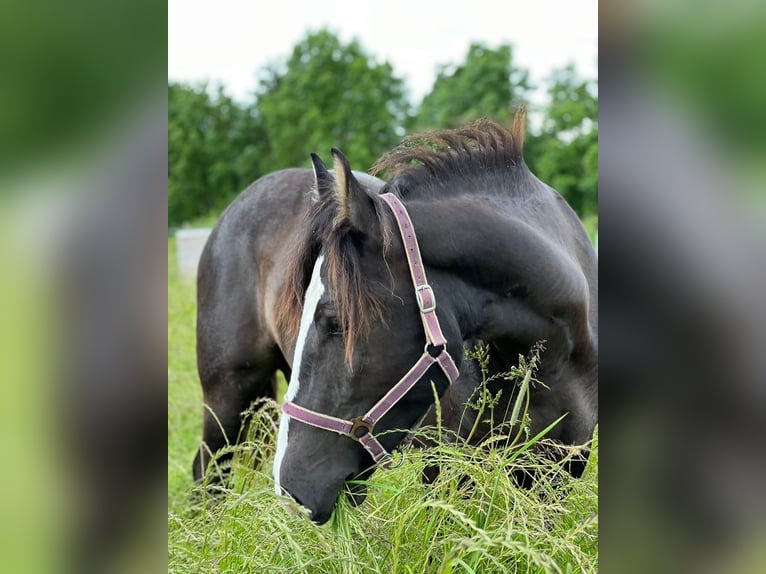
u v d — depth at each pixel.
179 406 4.48
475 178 2.13
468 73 18.41
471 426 2.33
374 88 19.45
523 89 18.27
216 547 2.04
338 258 1.81
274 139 19.72
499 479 1.88
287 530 1.78
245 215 3.10
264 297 2.94
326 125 19.20
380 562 1.87
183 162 19.55
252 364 3.07
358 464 1.93
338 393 1.87
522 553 1.72
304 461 1.89
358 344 1.84
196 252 8.85
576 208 15.51
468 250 1.95
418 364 1.87
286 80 20.83
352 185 1.83
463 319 1.98
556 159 15.61
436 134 2.19
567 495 2.06
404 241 1.89
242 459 2.93
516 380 2.14
